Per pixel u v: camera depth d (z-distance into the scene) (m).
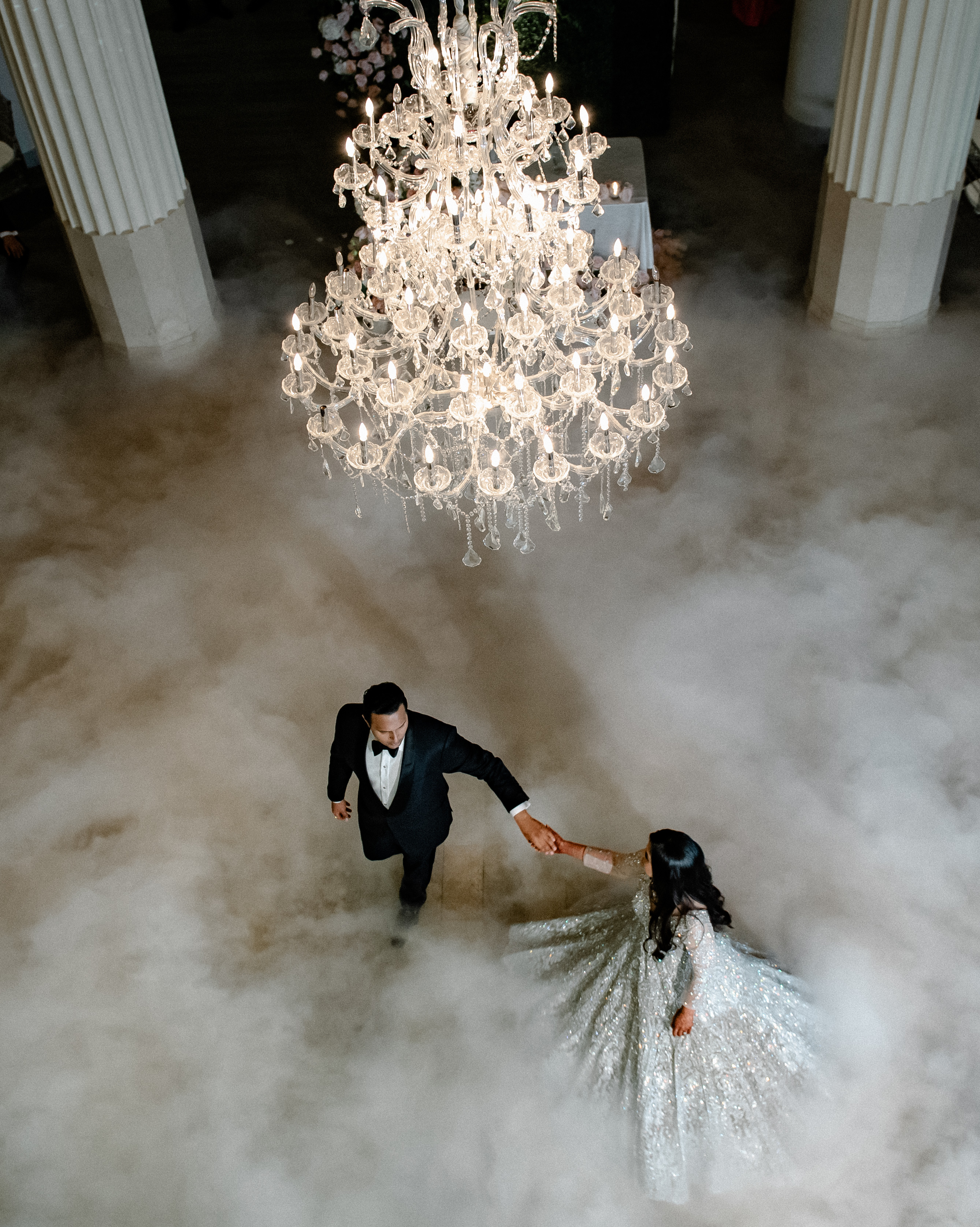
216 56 10.98
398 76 7.42
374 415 6.59
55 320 7.67
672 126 9.38
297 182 8.99
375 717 3.34
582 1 8.29
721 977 3.35
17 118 9.14
